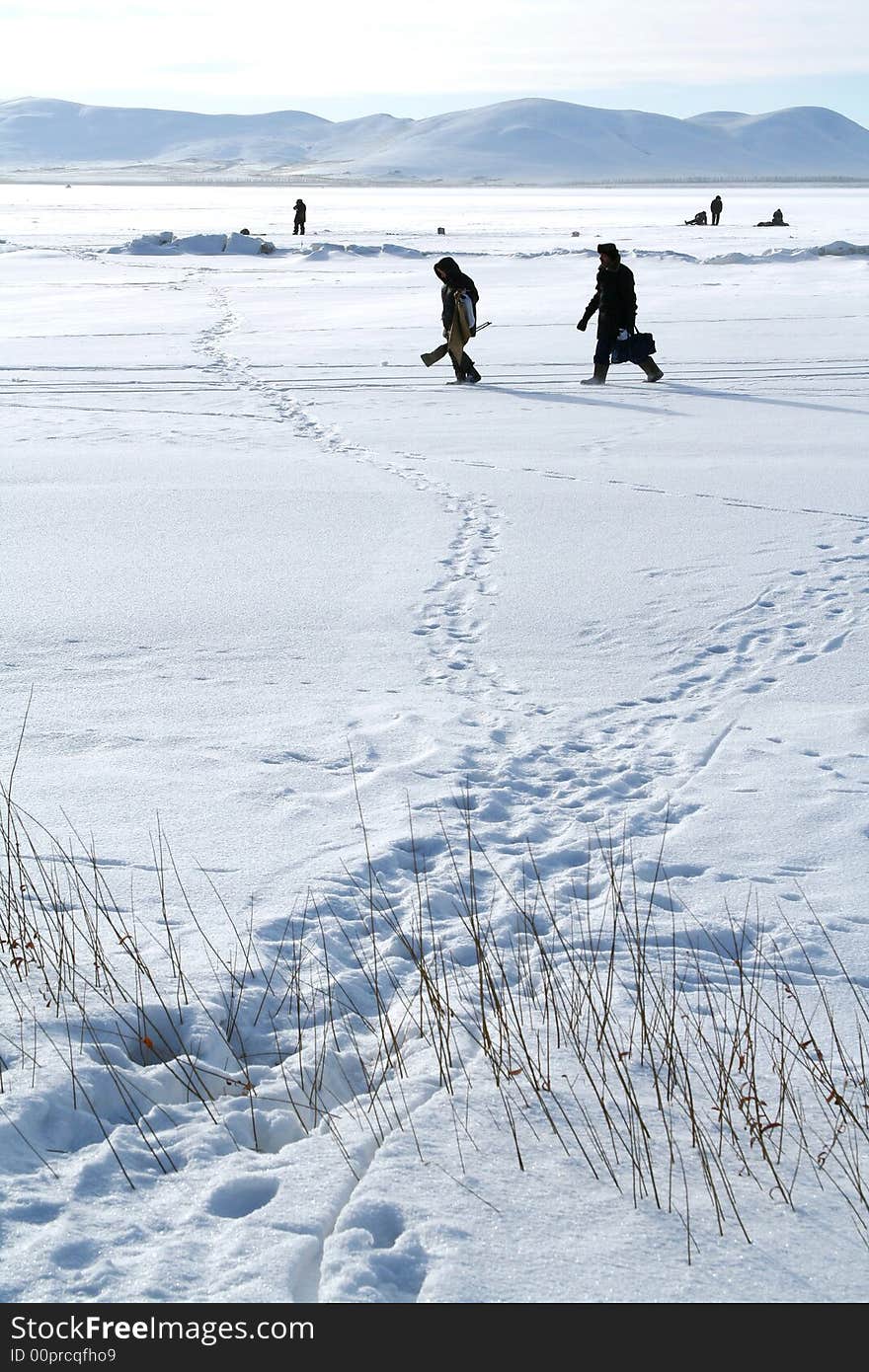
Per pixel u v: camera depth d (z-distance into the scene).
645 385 17.44
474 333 17.66
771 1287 2.65
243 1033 3.67
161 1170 3.01
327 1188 2.93
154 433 14.17
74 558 9.03
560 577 8.61
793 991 3.86
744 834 4.95
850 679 6.72
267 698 6.41
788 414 14.96
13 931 4.08
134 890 4.42
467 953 4.13
